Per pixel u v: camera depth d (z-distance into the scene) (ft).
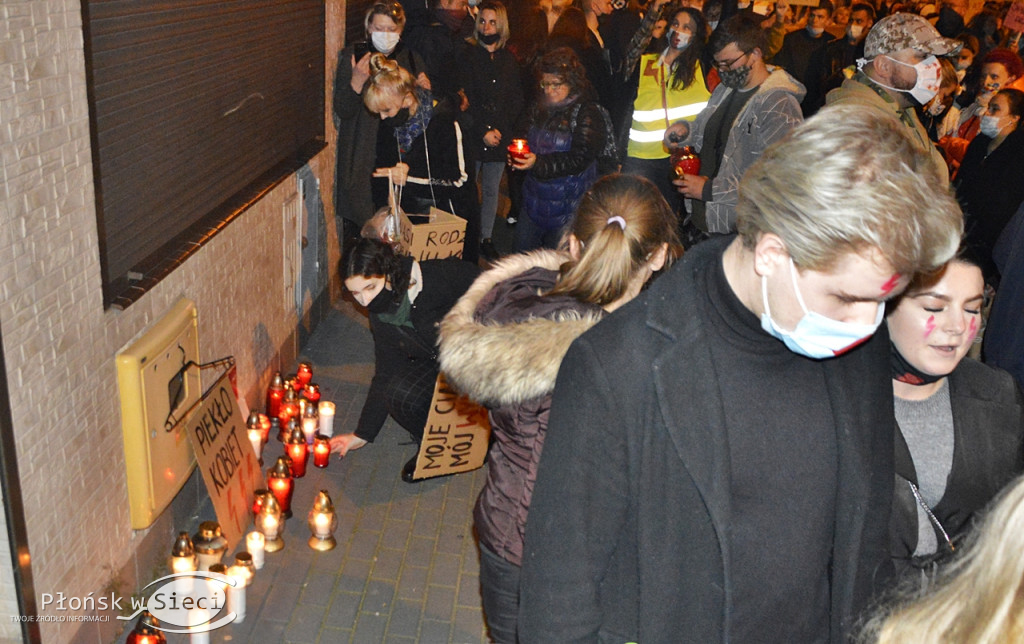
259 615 11.87
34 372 8.77
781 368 5.38
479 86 22.67
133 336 10.88
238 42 13.97
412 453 15.92
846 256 4.31
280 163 17.06
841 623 5.75
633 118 20.07
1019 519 3.53
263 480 14.48
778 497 5.46
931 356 6.19
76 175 9.26
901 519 6.54
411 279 13.19
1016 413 6.56
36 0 8.30
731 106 15.98
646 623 5.52
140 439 10.93
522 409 7.45
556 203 20.07
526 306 7.52
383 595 12.47
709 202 16.06
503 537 8.08
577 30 22.71
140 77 10.72
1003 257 10.77
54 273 9.01
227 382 13.32
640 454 5.26
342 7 20.12
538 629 5.38
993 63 22.08
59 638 9.57
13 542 8.52
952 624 3.71
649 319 5.23
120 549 10.99
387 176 19.36
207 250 13.15
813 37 28.60
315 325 20.29
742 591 5.53
